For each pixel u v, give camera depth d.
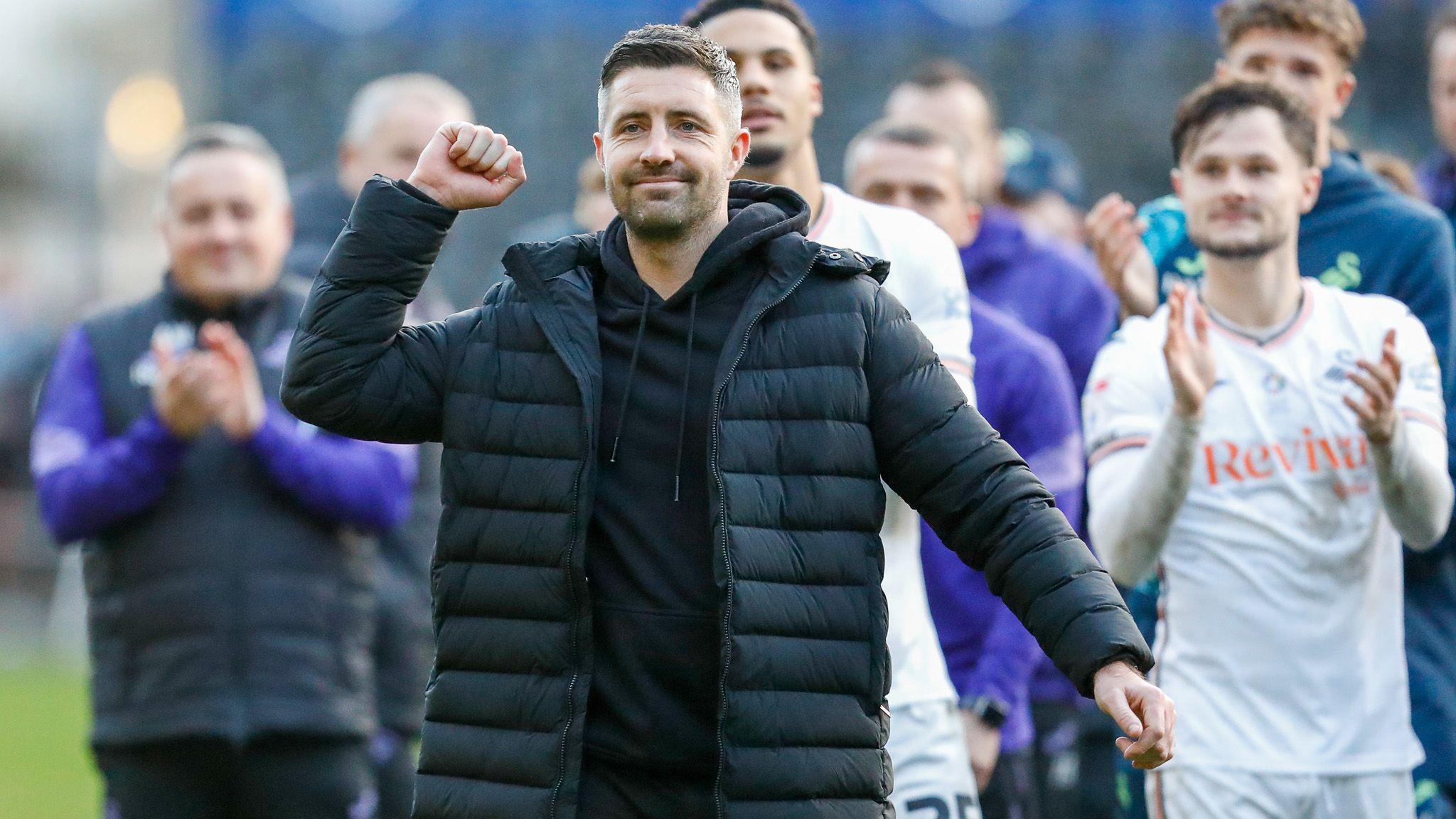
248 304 21.31
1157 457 16.42
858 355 12.98
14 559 64.12
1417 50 60.78
